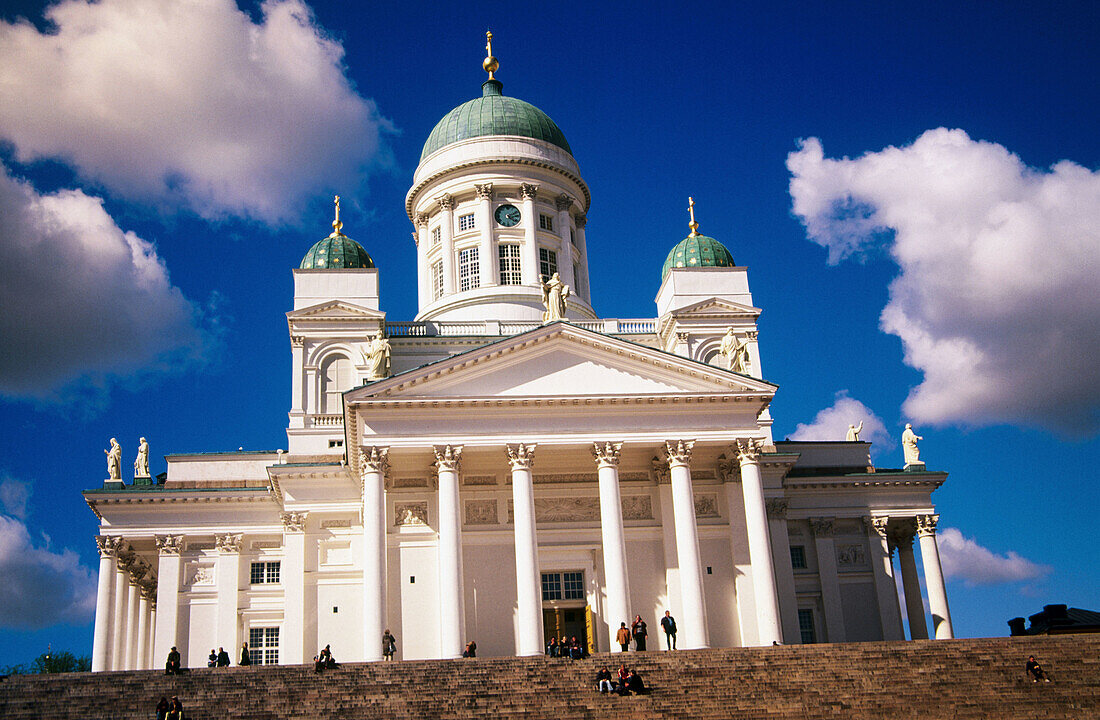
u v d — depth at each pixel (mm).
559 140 98375
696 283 84750
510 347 65562
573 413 65312
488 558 67125
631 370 66562
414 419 64188
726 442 66125
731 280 85188
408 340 80688
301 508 73375
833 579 81000
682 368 66500
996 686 49094
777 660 52375
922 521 83812
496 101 98438
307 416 77625
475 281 91938
